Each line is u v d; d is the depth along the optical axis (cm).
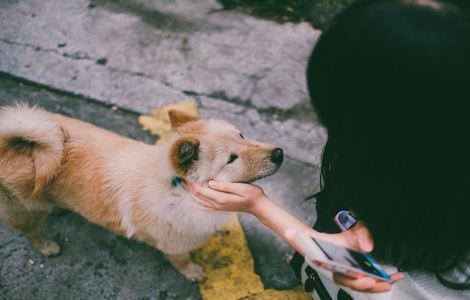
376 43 96
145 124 352
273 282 281
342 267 121
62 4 429
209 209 205
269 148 228
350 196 132
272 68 392
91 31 409
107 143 249
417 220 113
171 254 256
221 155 217
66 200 252
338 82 107
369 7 99
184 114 238
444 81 91
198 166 211
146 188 230
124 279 279
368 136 108
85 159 241
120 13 427
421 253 122
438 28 90
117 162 241
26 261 282
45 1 430
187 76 382
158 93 370
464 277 127
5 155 226
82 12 424
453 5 95
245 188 186
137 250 292
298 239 140
